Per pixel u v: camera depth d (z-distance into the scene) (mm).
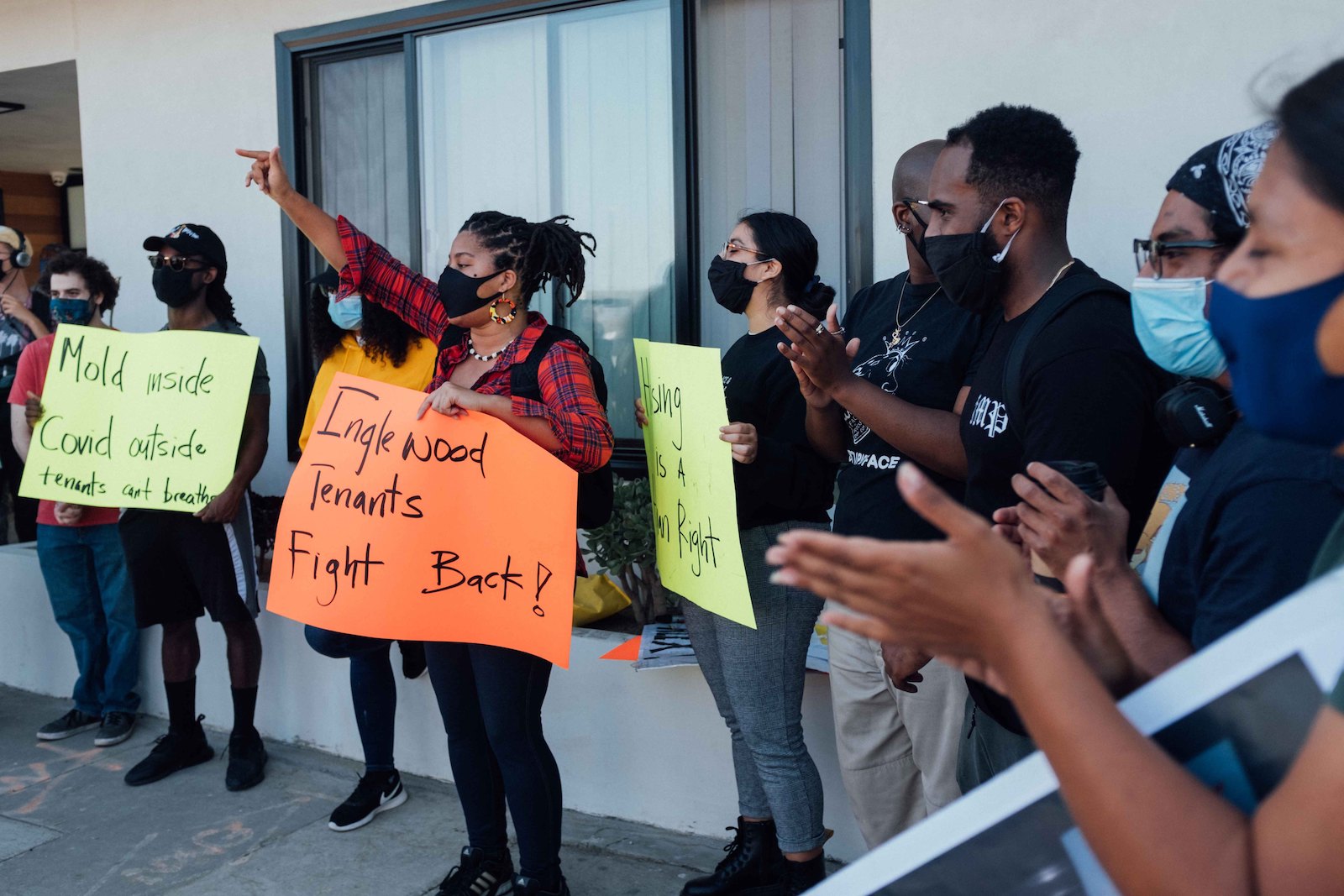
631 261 4012
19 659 4684
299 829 3391
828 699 2996
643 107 3924
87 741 4129
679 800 3268
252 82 4578
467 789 2850
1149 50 2971
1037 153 1836
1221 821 750
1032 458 1724
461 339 2707
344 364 3615
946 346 2322
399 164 4445
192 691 3859
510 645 2443
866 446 2385
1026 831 851
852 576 799
